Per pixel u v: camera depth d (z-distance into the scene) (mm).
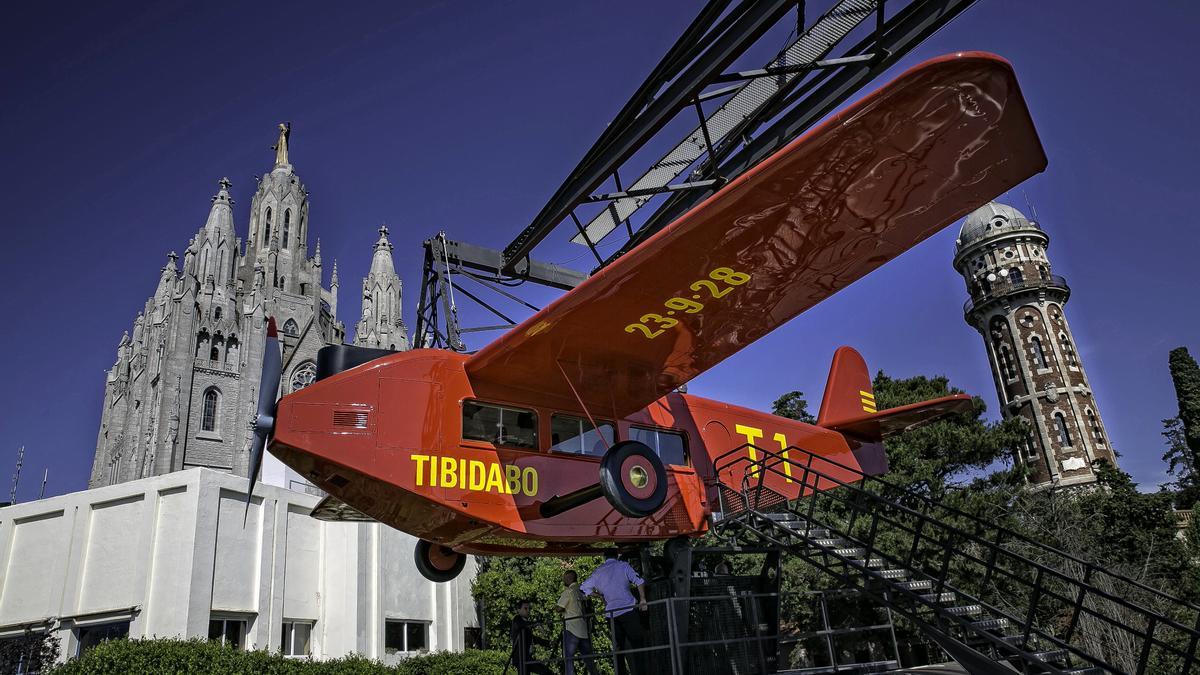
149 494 16031
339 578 19359
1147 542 27703
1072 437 50250
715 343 9562
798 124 10141
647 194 11398
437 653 20234
